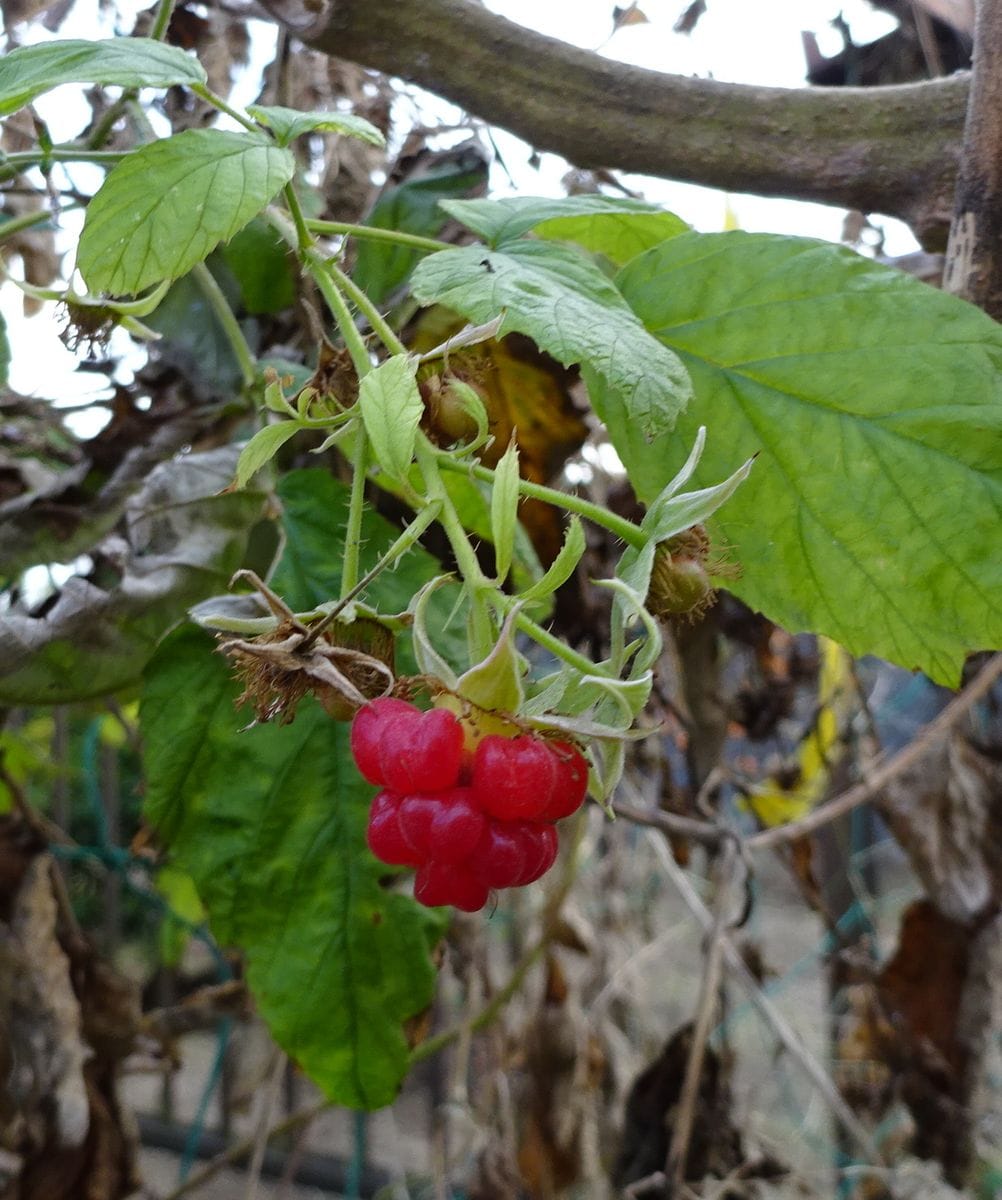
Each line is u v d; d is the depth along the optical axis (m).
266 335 0.18
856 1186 0.27
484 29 0.14
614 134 0.14
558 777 0.09
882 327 0.12
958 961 0.24
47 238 0.21
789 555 0.13
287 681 0.10
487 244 0.12
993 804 0.23
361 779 0.15
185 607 0.15
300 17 0.14
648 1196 0.23
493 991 0.27
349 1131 0.43
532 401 0.18
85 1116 0.20
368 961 0.14
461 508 0.16
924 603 0.12
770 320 0.13
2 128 0.19
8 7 0.20
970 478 0.12
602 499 0.22
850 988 0.27
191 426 0.17
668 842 0.26
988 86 0.12
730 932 0.24
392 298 0.17
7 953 0.20
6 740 0.27
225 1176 0.42
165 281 0.12
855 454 0.12
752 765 0.32
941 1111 0.24
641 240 0.16
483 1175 0.26
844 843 0.28
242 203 0.11
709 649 0.23
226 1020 0.27
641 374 0.10
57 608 0.14
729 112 0.14
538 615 0.15
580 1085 0.26
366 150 0.21
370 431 0.09
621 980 0.29
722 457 0.13
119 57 0.11
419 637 0.10
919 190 0.14
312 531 0.16
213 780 0.15
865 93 0.14
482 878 0.09
